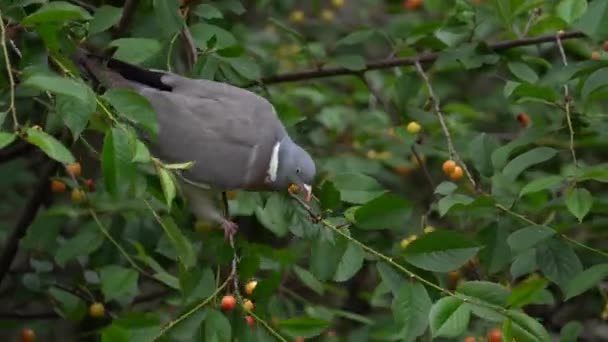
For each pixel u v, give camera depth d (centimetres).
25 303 1197
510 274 1048
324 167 1213
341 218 882
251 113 920
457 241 838
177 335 802
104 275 960
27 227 1118
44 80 698
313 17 1625
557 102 1024
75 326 1257
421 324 826
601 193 1173
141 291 1326
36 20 738
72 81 713
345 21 1555
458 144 1155
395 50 1152
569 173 927
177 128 895
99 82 870
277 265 1011
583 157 1340
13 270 1173
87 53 885
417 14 1476
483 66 1090
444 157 1173
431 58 1126
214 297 820
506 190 1106
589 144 1049
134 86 895
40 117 1079
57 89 698
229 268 878
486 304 807
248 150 910
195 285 850
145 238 1084
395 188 1396
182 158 899
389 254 1026
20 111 1070
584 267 1013
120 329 771
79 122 731
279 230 1021
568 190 907
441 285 866
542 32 1085
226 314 829
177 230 853
